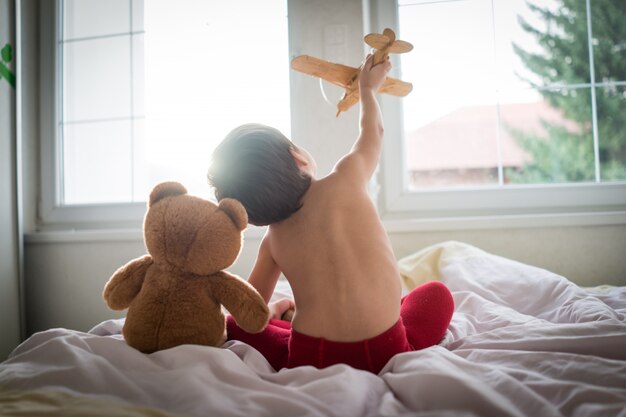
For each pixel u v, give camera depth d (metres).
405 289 1.29
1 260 1.58
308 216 0.76
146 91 1.83
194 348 0.65
